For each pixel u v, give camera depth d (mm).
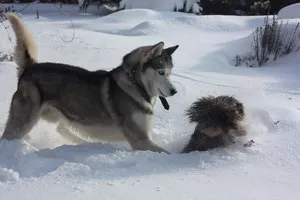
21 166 2355
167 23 6914
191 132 2859
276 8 9938
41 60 4102
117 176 2205
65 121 2781
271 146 2486
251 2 10289
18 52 2762
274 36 5195
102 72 2744
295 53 5082
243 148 2459
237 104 2607
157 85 2631
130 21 7945
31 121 2676
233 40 5930
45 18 8602
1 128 2920
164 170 2264
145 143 2625
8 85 3600
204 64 4652
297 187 2092
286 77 4211
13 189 2100
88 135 2777
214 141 2502
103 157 2396
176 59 4719
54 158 2424
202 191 2059
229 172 2230
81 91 2686
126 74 2627
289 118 2807
